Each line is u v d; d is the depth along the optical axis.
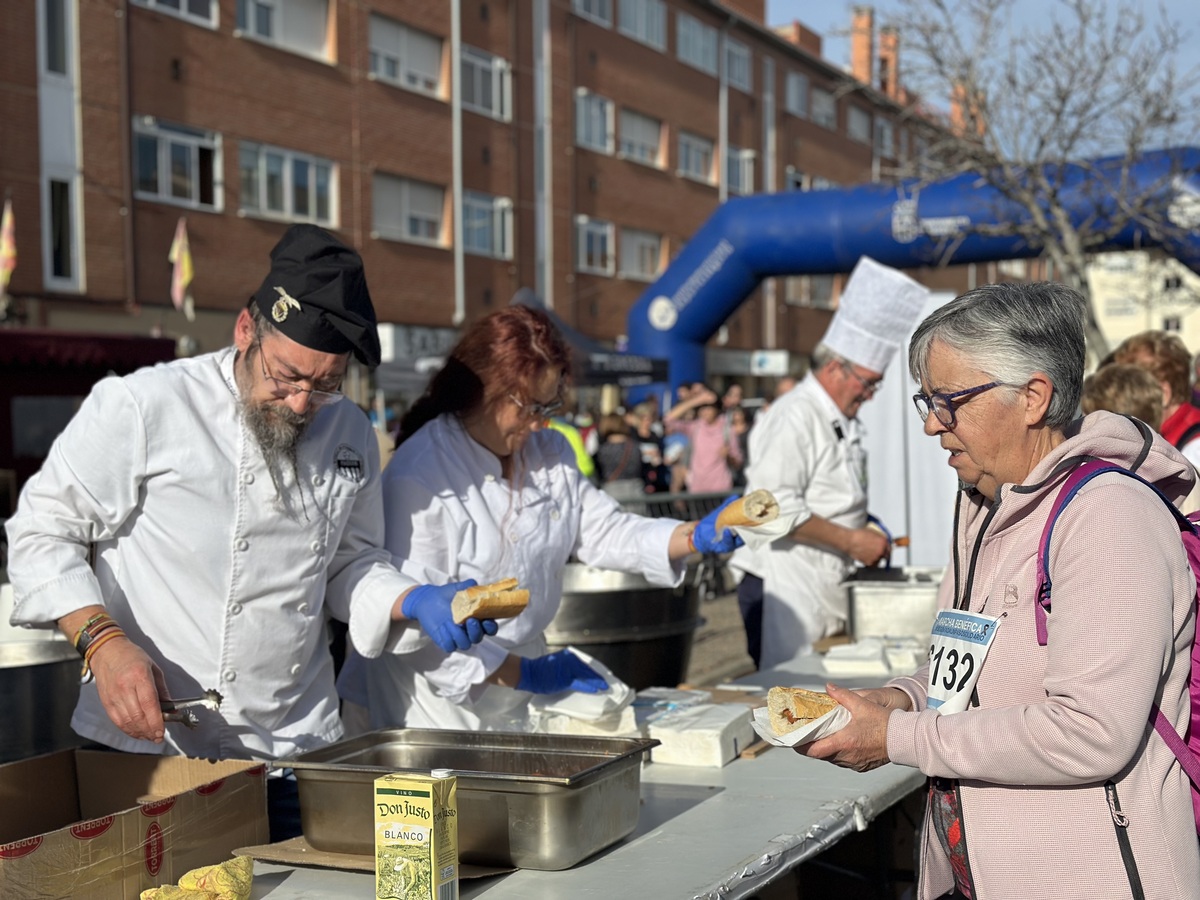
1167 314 44.09
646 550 2.88
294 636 2.34
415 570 2.56
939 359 1.75
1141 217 10.32
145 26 16.09
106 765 2.06
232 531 2.25
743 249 13.66
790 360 31.36
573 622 3.65
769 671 3.44
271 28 17.98
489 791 1.84
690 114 27.00
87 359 10.91
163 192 16.44
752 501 2.74
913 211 11.88
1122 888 1.61
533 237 22.94
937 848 1.88
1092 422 1.73
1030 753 1.59
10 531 2.22
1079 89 10.73
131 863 1.71
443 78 20.97
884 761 1.75
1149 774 1.62
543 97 23.08
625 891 1.75
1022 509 1.70
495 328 2.67
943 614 1.83
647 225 25.88
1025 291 1.72
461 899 1.74
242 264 17.42
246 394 2.23
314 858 1.84
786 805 2.20
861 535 3.95
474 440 2.71
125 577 2.27
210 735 2.28
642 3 25.56
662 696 2.88
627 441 10.99
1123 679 1.54
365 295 2.15
